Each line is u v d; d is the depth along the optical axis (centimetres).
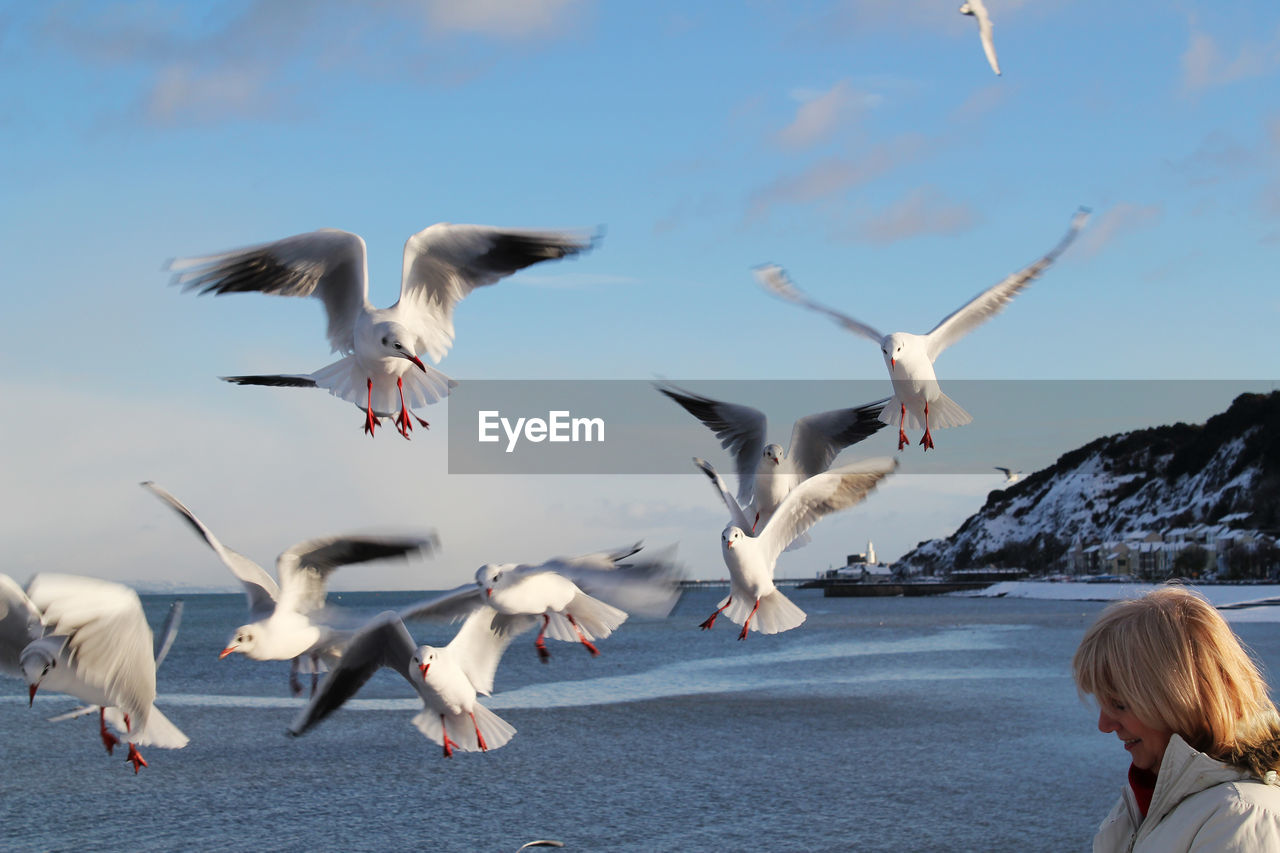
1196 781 244
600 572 765
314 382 784
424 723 834
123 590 553
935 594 13212
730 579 841
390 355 752
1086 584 11944
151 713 664
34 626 567
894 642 5522
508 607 770
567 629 799
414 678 805
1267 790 238
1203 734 247
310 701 795
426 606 806
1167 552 11656
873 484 818
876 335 793
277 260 788
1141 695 250
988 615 8275
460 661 817
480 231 762
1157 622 251
